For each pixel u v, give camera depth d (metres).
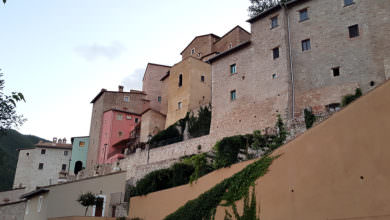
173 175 25.92
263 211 15.80
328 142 13.75
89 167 61.22
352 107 13.23
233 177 18.64
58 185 29.11
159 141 43.84
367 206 11.79
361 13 30.05
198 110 42.69
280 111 31.39
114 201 28.77
